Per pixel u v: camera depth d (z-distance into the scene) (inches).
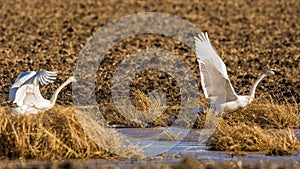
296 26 3186.5
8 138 967.0
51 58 2134.6
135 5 3890.3
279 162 962.7
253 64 2079.2
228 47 2544.3
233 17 3511.3
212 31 3048.7
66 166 878.4
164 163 936.3
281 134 1108.5
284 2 4008.4
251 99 1189.1
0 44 2536.9
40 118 992.9
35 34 2871.6
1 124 971.9
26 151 962.7
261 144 1052.5
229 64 2086.6
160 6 3853.3
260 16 3535.9
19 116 994.7
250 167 908.0
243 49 2474.2
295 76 1838.1
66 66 1956.2
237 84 1699.1
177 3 3966.5
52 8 3720.5
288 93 1562.5
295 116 1240.8
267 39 2770.7
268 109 1246.9
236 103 1157.7
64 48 2428.6
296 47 2504.9
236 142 1056.2
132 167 897.5
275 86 1653.5
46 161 944.3
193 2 4010.8
